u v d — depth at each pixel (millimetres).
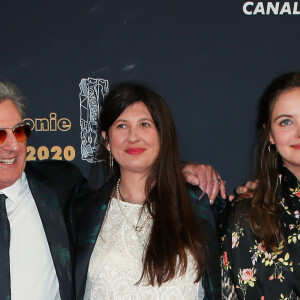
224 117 2230
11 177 1666
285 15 2195
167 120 1716
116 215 1745
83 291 1681
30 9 2195
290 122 1565
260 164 1693
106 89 2221
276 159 1673
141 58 2213
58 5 2193
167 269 1586
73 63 2213
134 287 1612
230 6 2195
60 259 1682
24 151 1707
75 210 1839
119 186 1803
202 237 1674
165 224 1659
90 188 1907
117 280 1626
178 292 1613
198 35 2207
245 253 1638
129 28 2205
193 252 1637
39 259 1664
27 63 2209
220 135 2236
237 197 1721
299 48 2203
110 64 2215
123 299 1611
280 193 1647
